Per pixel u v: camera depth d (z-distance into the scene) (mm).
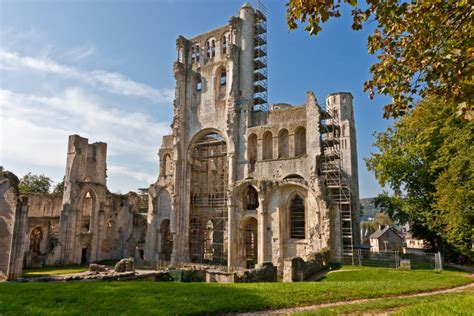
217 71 59969
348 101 64500
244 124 54062
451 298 16000
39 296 15797
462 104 9586
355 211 53188
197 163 63969
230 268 45125
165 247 61188
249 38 59281
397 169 44875
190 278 28703
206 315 14086
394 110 12008
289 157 48594
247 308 15086
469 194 28422
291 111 50812
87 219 66188
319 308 15133
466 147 29344
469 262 46156
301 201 47031
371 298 18078
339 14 9922
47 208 64000
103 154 65688
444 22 10195
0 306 13875
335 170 46000
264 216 47594
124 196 68375
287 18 10570
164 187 61594
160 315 13273
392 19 10555
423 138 40406
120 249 65812
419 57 10812
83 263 58812
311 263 34469
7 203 39781
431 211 42031
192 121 60625
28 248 53781
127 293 16719
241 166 52875
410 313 12336
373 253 45125
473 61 9258
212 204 59156
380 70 11805
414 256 43531
